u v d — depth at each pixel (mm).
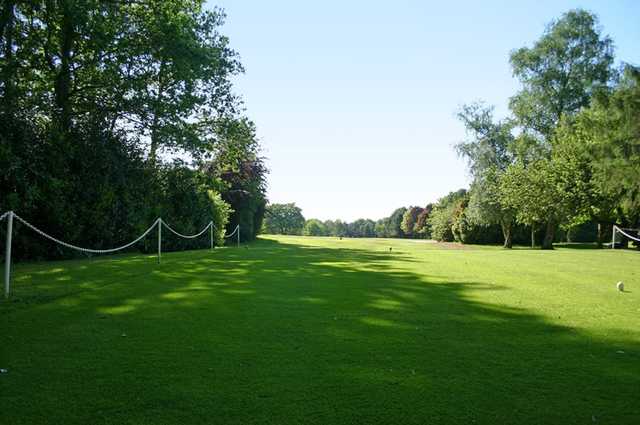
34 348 4910
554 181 30750
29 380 3992
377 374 4230
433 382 4055
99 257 16203
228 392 3771
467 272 12664
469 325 6188
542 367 4484
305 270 12617
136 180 19484
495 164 37656
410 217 98188
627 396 3795
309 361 4570
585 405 3611
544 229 44188
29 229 13938
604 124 25266
